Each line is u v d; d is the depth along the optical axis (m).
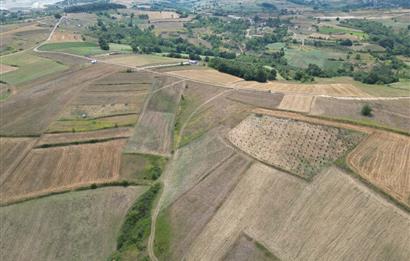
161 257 57.28
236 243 56.44
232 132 83.94
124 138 88.38
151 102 105.62
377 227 53.56
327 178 64.25
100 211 68.50
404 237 51.19
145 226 63.78
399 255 49.25
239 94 105.25
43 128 93.12
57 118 98.12
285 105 93.88
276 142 76.94
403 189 59.06
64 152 83.69
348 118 82.94
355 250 51.41
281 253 53.53
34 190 73.44
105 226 65.62
